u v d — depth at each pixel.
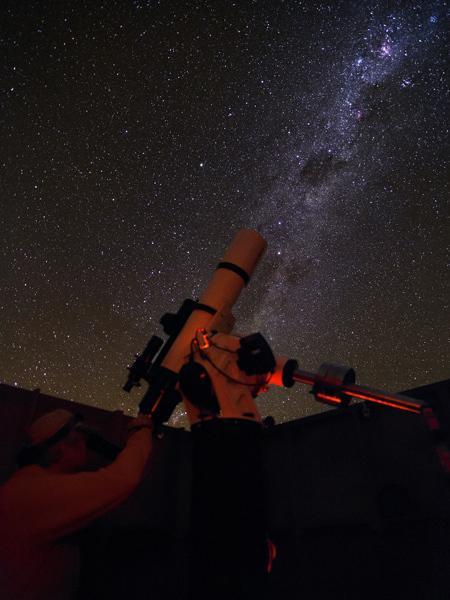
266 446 3.68
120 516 3.00
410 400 1.20
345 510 3.11
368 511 3.00
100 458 3.00
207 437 1.38
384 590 2.82
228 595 1.17
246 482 1.31
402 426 3.07
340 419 3.37
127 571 2.93
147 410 1.54
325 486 3.27
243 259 2.02
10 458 2.65
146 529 3.09
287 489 3.44
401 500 2.90
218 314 1.82
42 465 1.46
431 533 2.77
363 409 3.24
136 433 1.45
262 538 1.26
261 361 1.46
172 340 1.76
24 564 1.25
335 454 3.31
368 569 2.93
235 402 1.44
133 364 1.68
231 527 1.24
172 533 3.24
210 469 1.33
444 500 2.77
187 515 3.34
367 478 3.06
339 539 3.11
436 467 2.85
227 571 1.19
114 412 3.25
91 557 2.65
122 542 3.00
